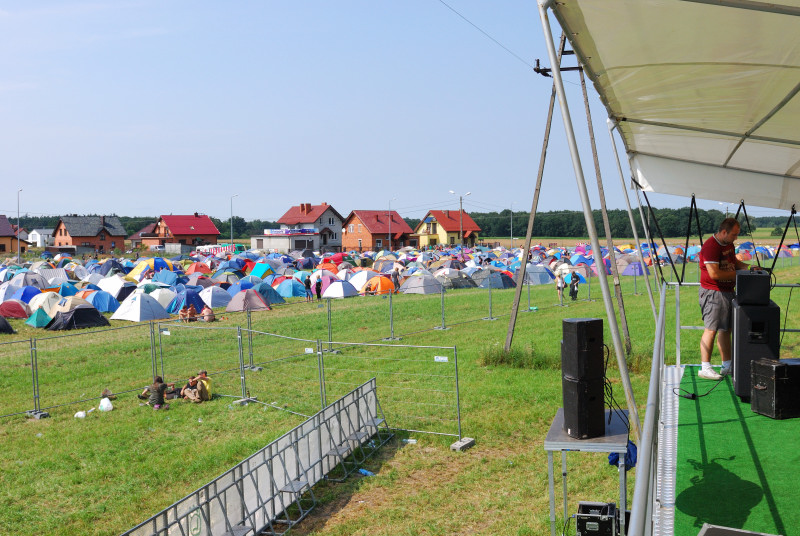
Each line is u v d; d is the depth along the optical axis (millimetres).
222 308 36094
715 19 4121
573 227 169375
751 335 7020
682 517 4875
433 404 15383
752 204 8375
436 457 12328
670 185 8688
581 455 11805
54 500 10656
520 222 175000
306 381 18141
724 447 5996
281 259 71812
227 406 16203
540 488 10383
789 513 4785
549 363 19047
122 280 39469
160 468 11836
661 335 5488
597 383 6430
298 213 115875
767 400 6637
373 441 13211
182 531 7863
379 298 42000
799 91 5219
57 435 14227
